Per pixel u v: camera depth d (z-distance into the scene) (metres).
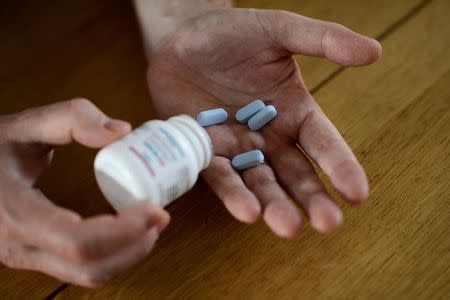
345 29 0.92
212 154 0.87
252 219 0.79
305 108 0.97
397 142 1.04
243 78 1.06
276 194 0.83
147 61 1.30
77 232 0.67
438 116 1.07
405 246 0.88
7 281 0.92
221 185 0.85
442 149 1.01
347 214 0.94
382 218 0.92
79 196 1.03
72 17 1.45
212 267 0.90
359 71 1.19
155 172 0.75
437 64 1.17
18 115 0.88
